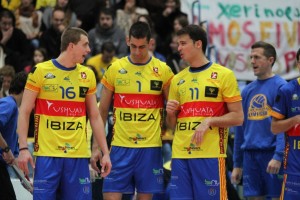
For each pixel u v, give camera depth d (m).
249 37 27.72
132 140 16.14
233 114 15.16
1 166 16.14
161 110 16.38
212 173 15.13
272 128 15.13
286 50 27.97
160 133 16.33
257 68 17.72
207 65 15.37
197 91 15.24
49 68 15.06
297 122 14.63
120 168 16.16
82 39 15.05
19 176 16.50
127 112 16.17
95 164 16.30
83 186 15.12
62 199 15.18
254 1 27.78
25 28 28.14
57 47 26.39
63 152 14.97
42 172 14.90
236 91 15.21
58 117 15.01
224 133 15.28
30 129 22.25
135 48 16.03
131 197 19.33
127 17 28.14
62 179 15.05
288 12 27.98
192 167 15.18
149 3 29.48
